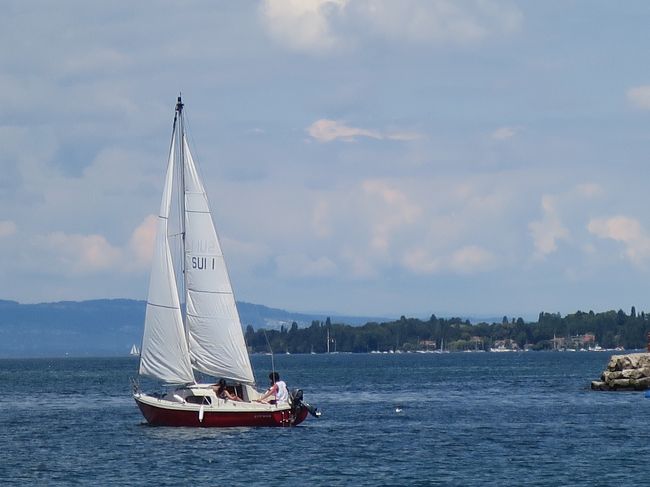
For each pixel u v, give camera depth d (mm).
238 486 195375
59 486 196750
